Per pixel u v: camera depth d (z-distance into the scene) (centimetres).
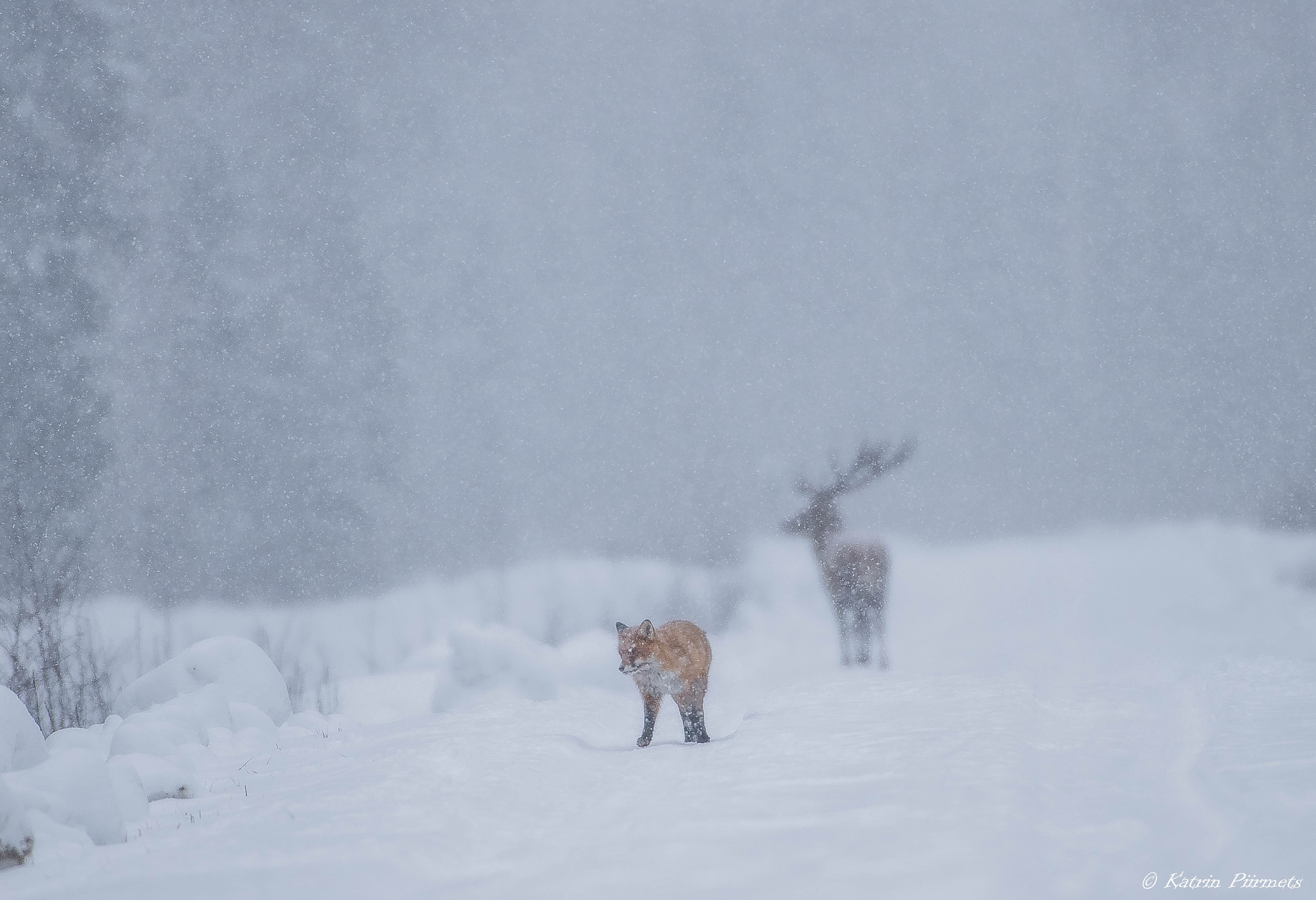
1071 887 314
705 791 506
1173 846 353
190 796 662
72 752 528
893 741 611
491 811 504
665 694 746
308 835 460
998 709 714
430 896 359
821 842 380
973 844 355
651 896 331
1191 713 692
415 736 838
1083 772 501
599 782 598
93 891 388
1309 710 634
